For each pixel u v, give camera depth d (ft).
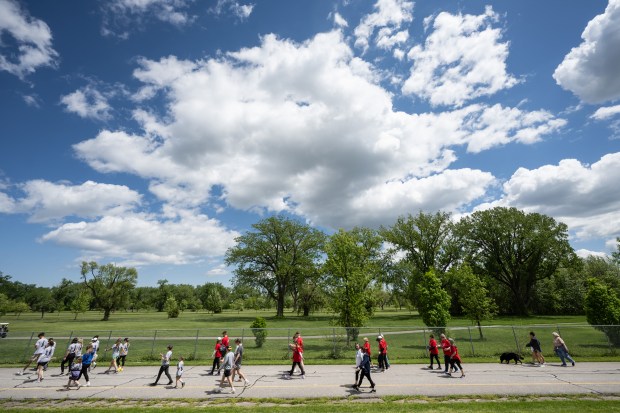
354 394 41.98
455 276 110.52
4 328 117.29
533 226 215.51
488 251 227.81
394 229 222.69
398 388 44.42
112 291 239.50
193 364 64.75
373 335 112.47
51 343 55.06
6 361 69.62
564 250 210.59
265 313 321.73
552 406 35.27
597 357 65.41
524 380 47.80
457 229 230.68
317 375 53.52
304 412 34.86
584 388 42.88
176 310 260.83
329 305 88.53
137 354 76.89
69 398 41.57
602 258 261.65
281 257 223.92
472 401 38.40
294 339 55.26
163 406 37.83
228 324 167.84
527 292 218.59
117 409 36.50
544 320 168.04
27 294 417.28
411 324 153.17
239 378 51.72
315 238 228.43
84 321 212.23
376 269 95.35
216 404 38.58
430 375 52.42
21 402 40.04
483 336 107.04
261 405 37.86
